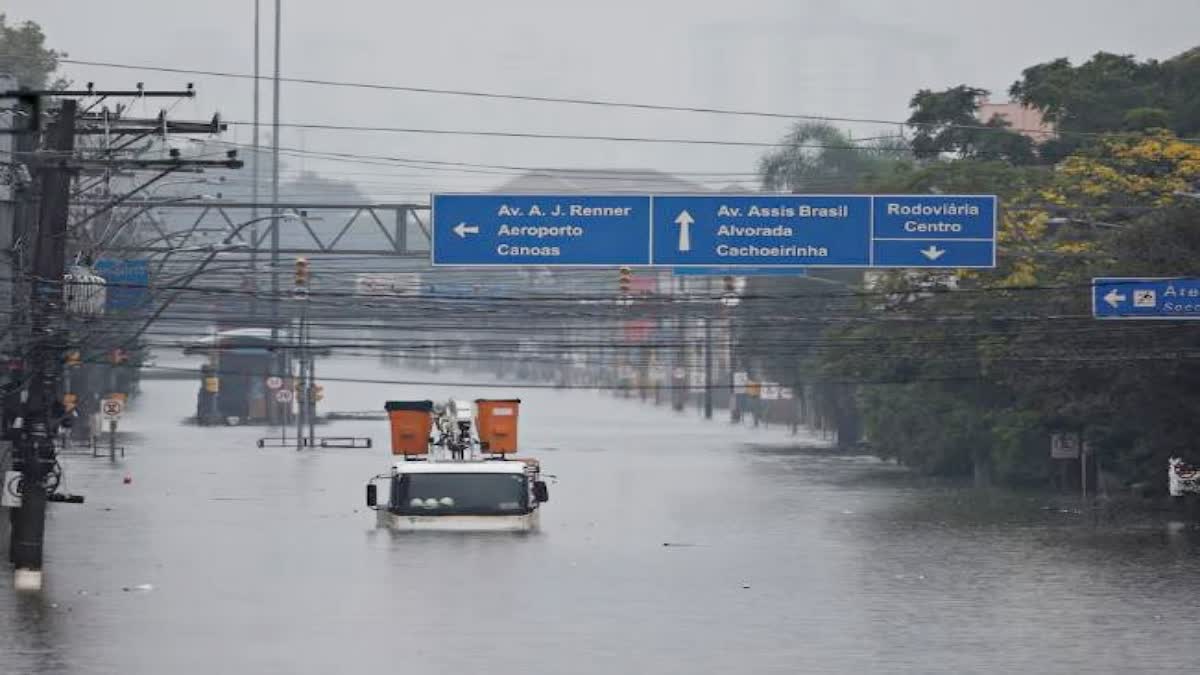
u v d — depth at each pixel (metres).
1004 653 84.38
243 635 88.81
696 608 100.69
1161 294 134.50
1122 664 81.12
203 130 106.81
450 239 130.12
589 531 151.62
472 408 155.88
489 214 130.25
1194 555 134.12
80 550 133.88
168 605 100.69
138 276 153.75
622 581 113.50
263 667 78.88
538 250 130.25
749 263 130.50
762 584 113.06
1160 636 90.38
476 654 82.75
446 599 102.88
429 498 138.62
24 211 132.50
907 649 85.44
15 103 125.06
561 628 91.69
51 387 107.62
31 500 107.69
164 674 77.00
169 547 135.62
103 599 103.38
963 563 127.94
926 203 130.50
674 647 85.56
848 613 99.12
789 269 138.00
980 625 94.50
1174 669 79.69
